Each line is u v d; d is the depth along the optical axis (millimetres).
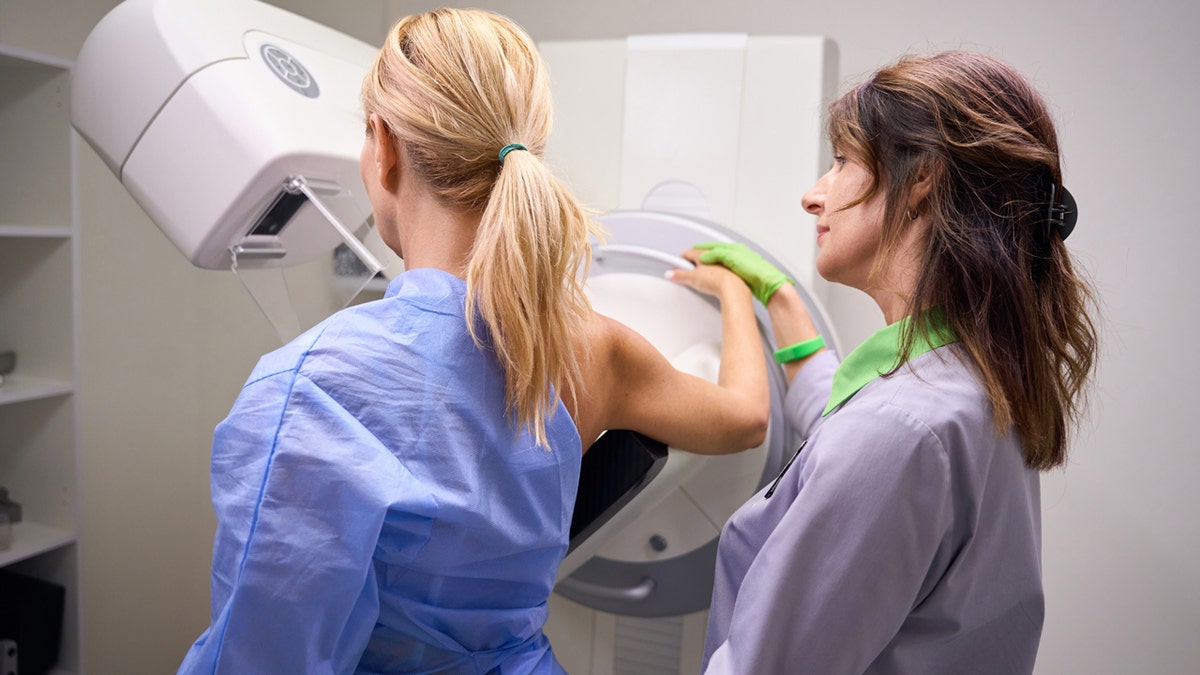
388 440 703
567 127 1529
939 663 791
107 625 2004
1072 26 1463
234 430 698
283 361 711
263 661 689
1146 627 1506
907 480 702
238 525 682
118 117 1064
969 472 709
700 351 1318
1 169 1816
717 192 1456
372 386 705
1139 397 1475
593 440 970
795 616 734
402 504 681
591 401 908
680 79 1466
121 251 1979
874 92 793
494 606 812
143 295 2043
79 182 1868
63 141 1729
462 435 738
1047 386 741
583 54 1516
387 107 772
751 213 1443
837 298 1654
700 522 1349
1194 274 1428
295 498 676
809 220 1417
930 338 763
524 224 716
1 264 1850
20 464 1874
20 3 1726
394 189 814
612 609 1435
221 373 2188
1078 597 1545
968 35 1527
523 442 781
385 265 1169
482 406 755
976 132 728
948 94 743
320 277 1143
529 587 836
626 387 970
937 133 737
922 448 702
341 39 1326
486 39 771
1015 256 727
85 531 1934
